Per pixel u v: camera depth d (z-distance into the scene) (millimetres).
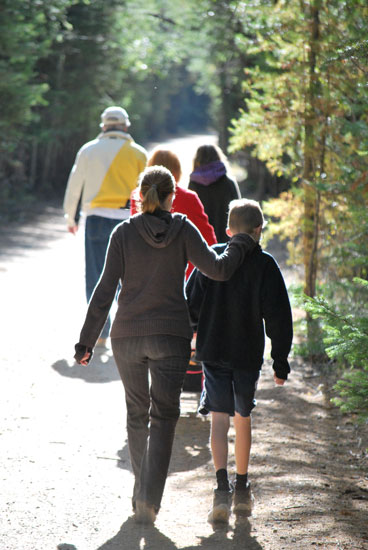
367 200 12148
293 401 11625
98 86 52875
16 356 13414
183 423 10578
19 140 44125
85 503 7633
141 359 7258
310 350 13547
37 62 48938
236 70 42625
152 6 50094
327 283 14016
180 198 9922
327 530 7141
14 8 32688
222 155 11539
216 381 7676
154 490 7141
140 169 14516
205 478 8578
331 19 13133
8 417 10164
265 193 42719
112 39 50125
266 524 7293
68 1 37375
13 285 20688
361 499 7969
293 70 13945
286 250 25531
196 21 41125
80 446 9312
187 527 7191
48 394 11383
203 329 7648
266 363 13969
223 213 11320
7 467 8445
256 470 8758
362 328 8188
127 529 7066
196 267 7320
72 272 23500
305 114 13641
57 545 6629
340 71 12523
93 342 7309
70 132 53875
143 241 7219
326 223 14211
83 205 14484
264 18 14109
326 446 9695
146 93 85000
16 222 38562
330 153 13789
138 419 7496
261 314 7590
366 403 8359
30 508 7410
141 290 7223
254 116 14445
